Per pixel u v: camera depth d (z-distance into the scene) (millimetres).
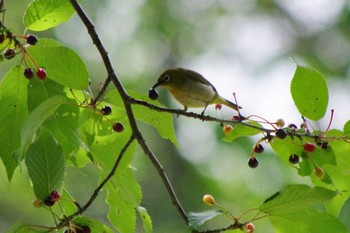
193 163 20953
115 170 7352
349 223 15602
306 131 7555
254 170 20359
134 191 7723
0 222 18797
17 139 7488
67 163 7855
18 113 7562
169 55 25031
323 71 24844
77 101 7656
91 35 8172
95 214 19000
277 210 6883
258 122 7562
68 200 7039
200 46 25625
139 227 18734
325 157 7574
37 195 6738
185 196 20562
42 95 7535
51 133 6996
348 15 25281
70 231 6871
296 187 6750
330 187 7777
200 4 25859
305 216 6977
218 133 20828
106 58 8055
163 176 7617
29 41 7598
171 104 21719
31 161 6723
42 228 6945
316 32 25609
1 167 19219
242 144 20641
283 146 7676
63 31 22719
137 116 8055
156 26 24969
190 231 6785
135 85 23812
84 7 23859
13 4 21422
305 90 7488
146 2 25094
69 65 7352
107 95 7883
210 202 7012
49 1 7953
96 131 7742
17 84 7617
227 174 20688
